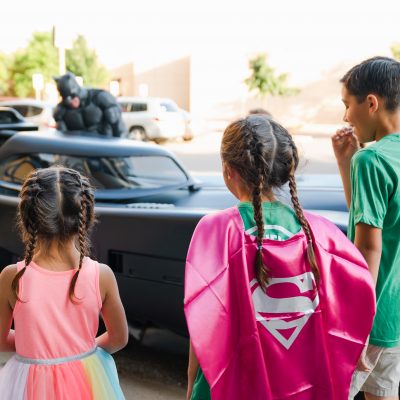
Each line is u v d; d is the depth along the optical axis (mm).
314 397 1534
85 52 30531
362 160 1775
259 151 1534
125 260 2910
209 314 1457
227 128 1627
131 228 2865
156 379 3104
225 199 3479
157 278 2832
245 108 30547
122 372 3170
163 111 16484
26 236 1729
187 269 1485
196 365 1578
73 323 1718
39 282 1692
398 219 1803
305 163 3000
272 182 1574
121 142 3734
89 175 3521
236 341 1492
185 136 16891
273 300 1508
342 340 1549
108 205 3299
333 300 1547
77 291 1704
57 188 1701
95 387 1740
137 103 16547
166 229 2771
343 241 1591
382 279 1850
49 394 1675
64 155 3596
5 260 3445
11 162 3689
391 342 1896
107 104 6098
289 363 1506
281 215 1573
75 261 1760
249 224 1545
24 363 1703
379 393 2006
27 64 29875
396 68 1860
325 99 29516
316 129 25328
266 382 1466
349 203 2209
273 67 28688
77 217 1724
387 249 1834
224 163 1614
